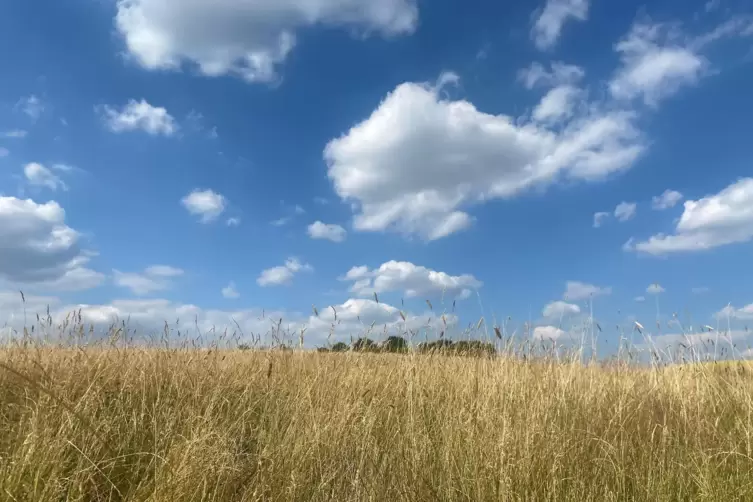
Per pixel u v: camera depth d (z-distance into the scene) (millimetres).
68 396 4902
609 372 7086
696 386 6473
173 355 7004
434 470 4691
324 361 7043
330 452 4832
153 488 3936
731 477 4500
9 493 3369
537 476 4387
